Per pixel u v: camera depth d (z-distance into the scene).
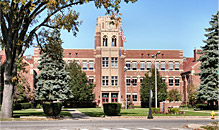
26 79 54.31
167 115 31.23
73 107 62.06
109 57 66.69
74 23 24.78
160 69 69.62
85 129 16.31
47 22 25.72
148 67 69.31
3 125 18.53
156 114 32.88
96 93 65.50
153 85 58.16
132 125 19.02
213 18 47.56
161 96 57.81
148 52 69.62
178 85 69.75
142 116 28.50
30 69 60.38
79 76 57.44
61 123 20.50
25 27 24.80
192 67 63.91
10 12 23.59
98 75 66.00
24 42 24.91
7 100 24.44
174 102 61.50
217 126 17.25
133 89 67.94
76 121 22.73
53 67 44.91
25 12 23.61
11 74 24.62
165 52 70.25
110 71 66.44
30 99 54.31
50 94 44.12
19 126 17.81
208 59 46.84
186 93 66.12
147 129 16.55
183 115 31.30
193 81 63.44
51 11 23.34
